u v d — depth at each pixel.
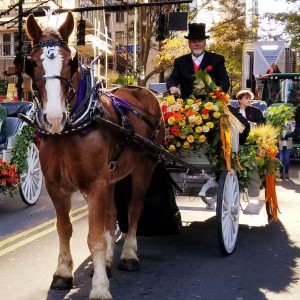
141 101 6.29
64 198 5.01
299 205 9.94
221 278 5.60
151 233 6.61
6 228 7.75
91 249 4.68
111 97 5.54
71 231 5.21
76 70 4.40
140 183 6.07
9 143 9.12
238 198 6.78
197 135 6.39
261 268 5.96
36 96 4.43
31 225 7.96
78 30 19.39
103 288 4.64
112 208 5.73
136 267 5.85
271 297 5.06
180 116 6.41
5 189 8.78
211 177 6.65
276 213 8.11
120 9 19.31
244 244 7.01
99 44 25.83
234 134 6.73
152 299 4.98
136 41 31.27
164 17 20.19
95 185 4.73
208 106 6.28
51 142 4.65
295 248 6.82
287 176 14.08
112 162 5.11
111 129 5.00
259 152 7.44
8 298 4.97
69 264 5.27
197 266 6.02
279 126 8.41
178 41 29.33
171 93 6.82
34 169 9.70
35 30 4.45
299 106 19.39
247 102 10.09
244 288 5.30
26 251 6.54
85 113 4.61
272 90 19.89
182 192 6.62
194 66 7.18
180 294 5.12
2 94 21.41
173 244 7.00
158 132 6.39
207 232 7.63
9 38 32.97
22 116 4.98
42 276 5.61
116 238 7.08
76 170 4.66
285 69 25.06
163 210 6.37
